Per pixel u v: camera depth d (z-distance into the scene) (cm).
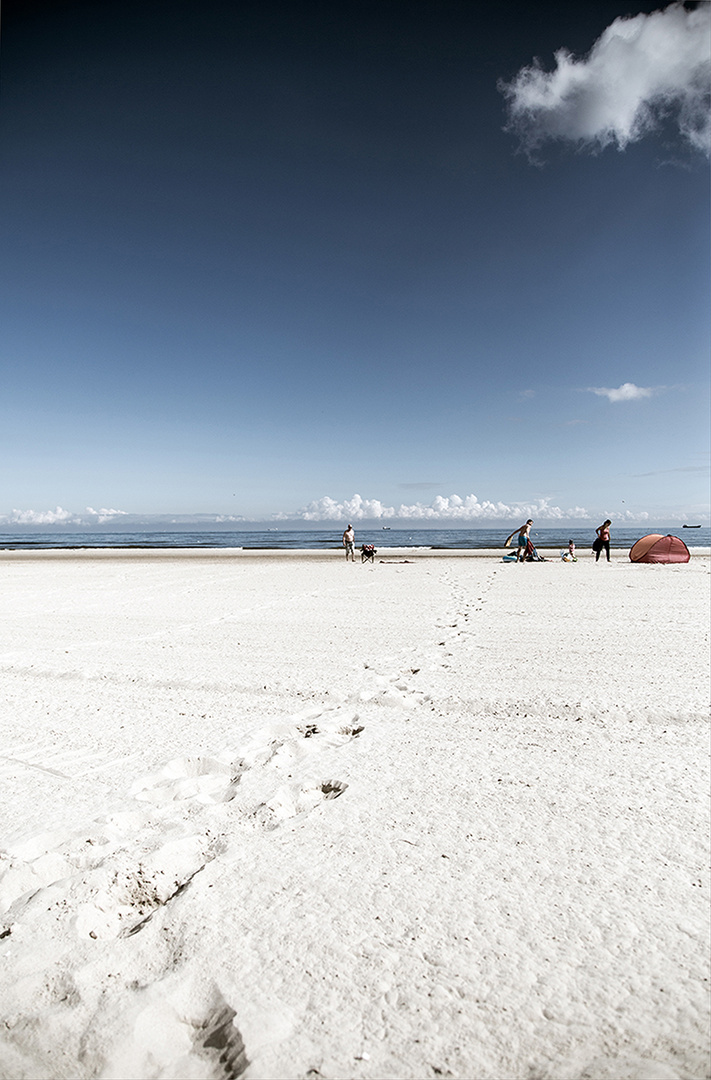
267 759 386
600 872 249
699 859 257
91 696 547
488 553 3575
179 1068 160
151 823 299
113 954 203
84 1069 159
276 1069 157
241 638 825
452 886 240
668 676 572
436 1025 172
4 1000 182
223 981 189
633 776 348
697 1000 179
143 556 3928
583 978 189
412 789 336
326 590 1457
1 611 1139
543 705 488
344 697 526
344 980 189
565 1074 155
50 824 299
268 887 241
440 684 560
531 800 319
